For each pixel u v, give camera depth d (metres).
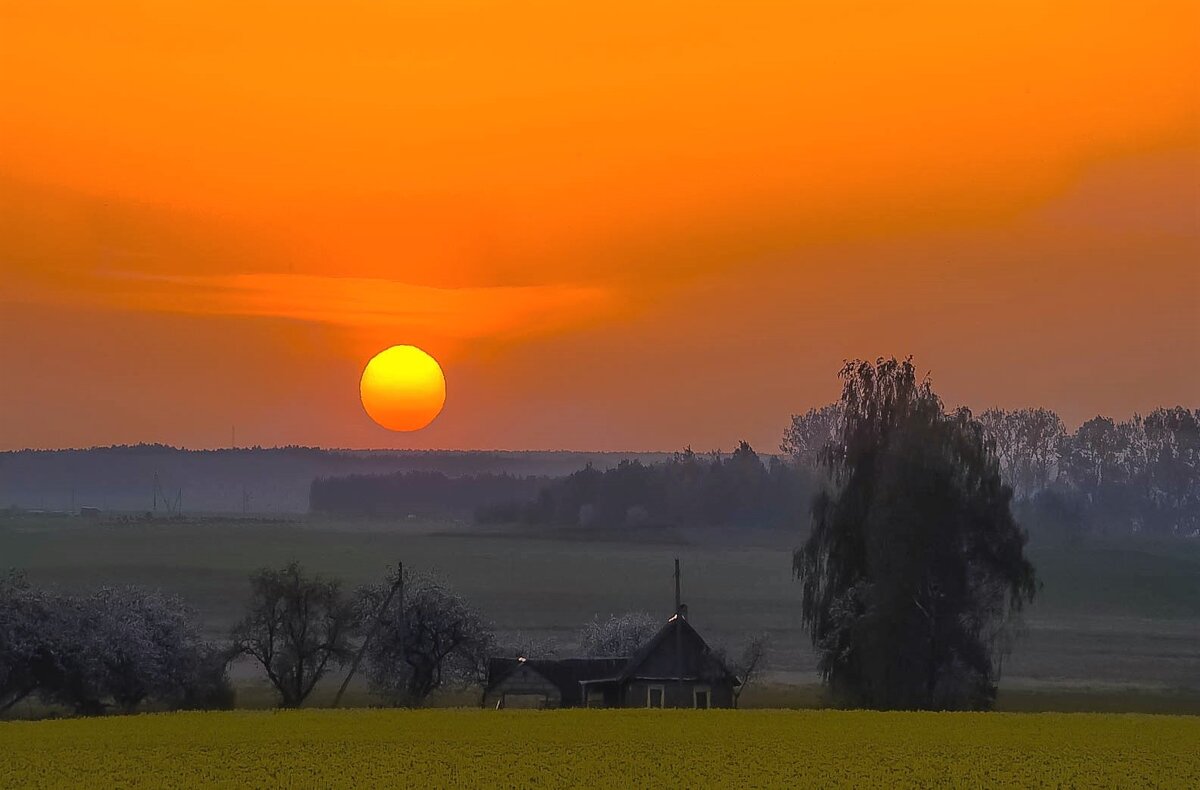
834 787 160.75
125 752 179.75
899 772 169.25
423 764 172.38
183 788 158.00
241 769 169.12
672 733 197.38
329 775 165.75
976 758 178.75
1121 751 184.62
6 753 178.75
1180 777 168.25
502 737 192.75
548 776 165.88
